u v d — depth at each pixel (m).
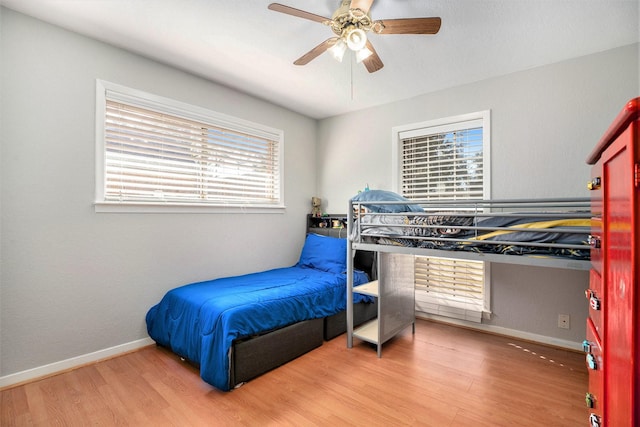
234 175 3.20
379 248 2.37
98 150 2.26
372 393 1.88
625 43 2.21
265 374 2.12
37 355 2.01
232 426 1.59
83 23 2.05
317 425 1.59
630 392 0.70
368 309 3.10
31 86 1.98
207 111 2.90
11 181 1.91
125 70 2.39
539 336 2.59
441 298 3.12
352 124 3.80
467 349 2.49
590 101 2.37
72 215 2.14
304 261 3.55
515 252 1.75
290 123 3.78
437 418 1.64
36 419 1.63
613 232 0.85
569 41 2.19
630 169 0.69
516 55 2.40
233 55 2.46
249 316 2.04
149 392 1.89
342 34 1.74
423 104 3.21
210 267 2.95
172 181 2.70
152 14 1.95
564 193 2.47
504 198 2.73
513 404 1.76
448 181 3.09
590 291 1.20
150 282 2.54
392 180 3.43
